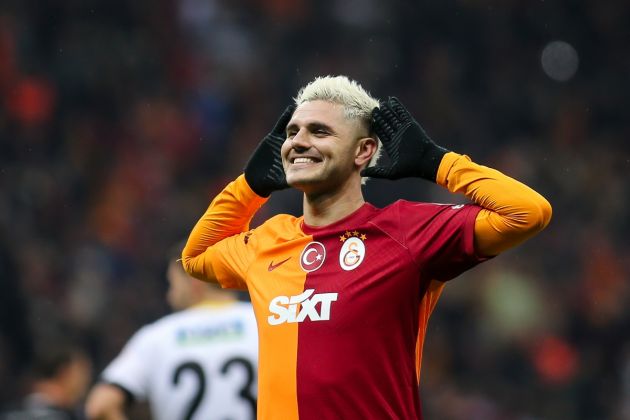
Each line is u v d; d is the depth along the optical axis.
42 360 22.55
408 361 12.34
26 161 48.66
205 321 19.00
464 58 62.88
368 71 60.44
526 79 63.34
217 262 13.60
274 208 45.06
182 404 18.72
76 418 22.70
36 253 43.59
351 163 12.73
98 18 56.41
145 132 53.09
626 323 49.59
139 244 47.47
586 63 64.81
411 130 12.57
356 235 12.49
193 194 51.38
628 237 54.59
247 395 18.73
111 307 43.16
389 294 12.14
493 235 11.95
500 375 45.62
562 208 55.28
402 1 63.25
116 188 49.12
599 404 45.41
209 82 57.00
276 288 12.62
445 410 40.94
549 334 48.00
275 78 58.94
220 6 60.44
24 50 52.88
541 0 65.44
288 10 61.38
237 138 55.62
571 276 51.03
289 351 12.26
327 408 12.02
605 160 59.66
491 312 47.62
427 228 12.25
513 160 57.41
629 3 67.25
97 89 53.34
